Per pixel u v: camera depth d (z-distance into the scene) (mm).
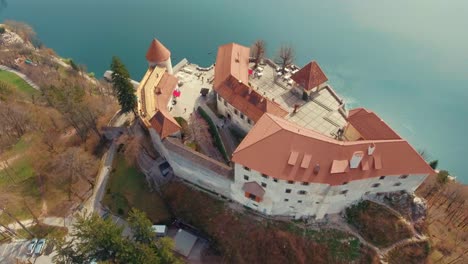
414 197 71625
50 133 95938
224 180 70000
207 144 78875
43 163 88375
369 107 110688
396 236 68938
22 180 85938
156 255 61406
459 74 118375
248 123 78500
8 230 76062
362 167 61438
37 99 111625
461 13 138500
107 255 61594
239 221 72750
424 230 70438
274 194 66312
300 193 65062
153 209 78500
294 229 70375
